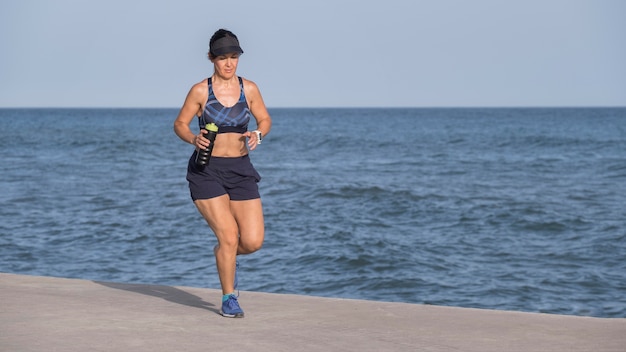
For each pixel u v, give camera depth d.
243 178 6.29
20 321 5.98
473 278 14.47
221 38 6.10
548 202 25.03
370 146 60.62
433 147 59.25
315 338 5.64
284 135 81.31
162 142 62.44
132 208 22.97
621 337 5.78
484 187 30.03
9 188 28.25
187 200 24.70
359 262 15.70
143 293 7.48
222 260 6.29
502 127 109.25
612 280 14.25
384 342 5.55
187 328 5.88
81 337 5.50
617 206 24.08
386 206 24.16
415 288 13.78
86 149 53.56
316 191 27.66
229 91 6.25
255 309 6.70
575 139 69.81
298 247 17.25
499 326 6.12
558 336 5.80
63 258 15.98
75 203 24.11
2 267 15.09
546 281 14.21
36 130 90.75
